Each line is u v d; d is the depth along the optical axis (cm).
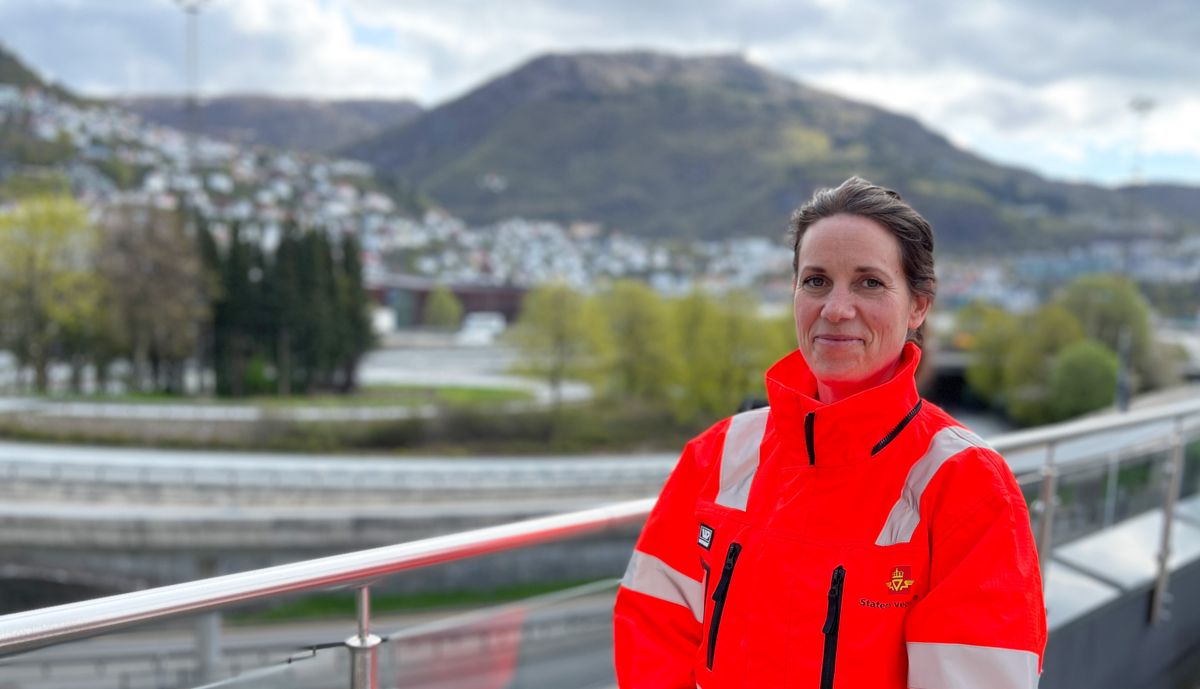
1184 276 14800
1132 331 5938
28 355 5206
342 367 6334
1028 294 16700
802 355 147
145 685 1681
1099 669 314
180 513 2600
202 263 5750
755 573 127
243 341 5931
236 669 1831
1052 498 300
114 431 3919
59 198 5525
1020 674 110
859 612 120
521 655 360
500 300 13112
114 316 5288
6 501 2667
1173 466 362
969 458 123
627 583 150
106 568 2534
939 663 113
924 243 132
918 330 142
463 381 6950
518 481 3269
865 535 123
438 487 3009
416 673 316
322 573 157
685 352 5309
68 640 131
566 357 5394
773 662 122
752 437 142
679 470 150
